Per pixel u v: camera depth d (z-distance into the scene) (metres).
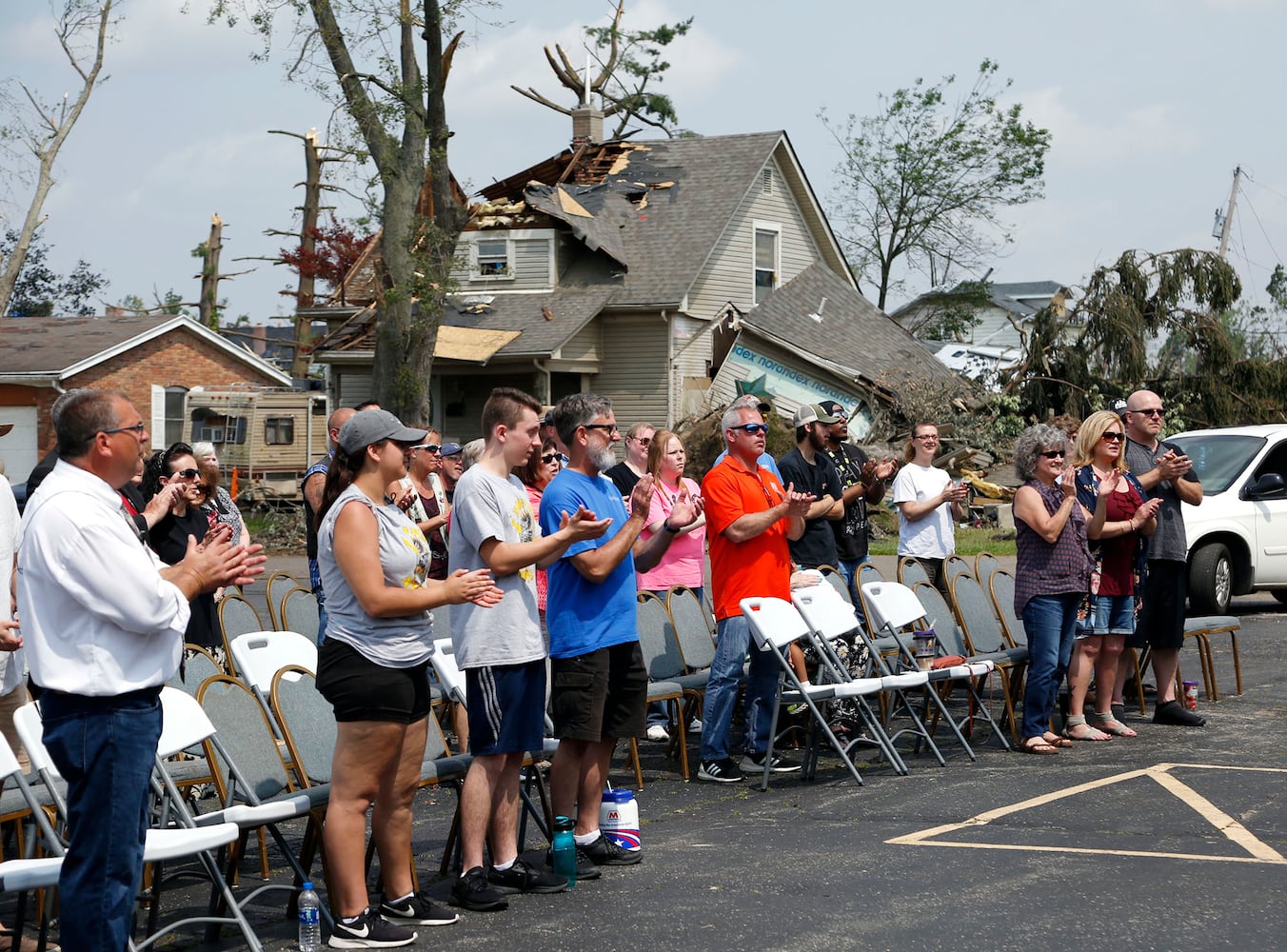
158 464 8.02
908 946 4.87
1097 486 8.87
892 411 30.16
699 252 33.31
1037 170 46.41
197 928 5.59
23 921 5.07
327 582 5.21
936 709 9.80
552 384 33.19
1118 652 9.20
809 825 6.93
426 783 6.04
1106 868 5.86
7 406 33.66
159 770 5.41
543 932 5.21
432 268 25.86
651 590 9.77
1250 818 6.71
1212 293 28.73
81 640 4.34
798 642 9.17
